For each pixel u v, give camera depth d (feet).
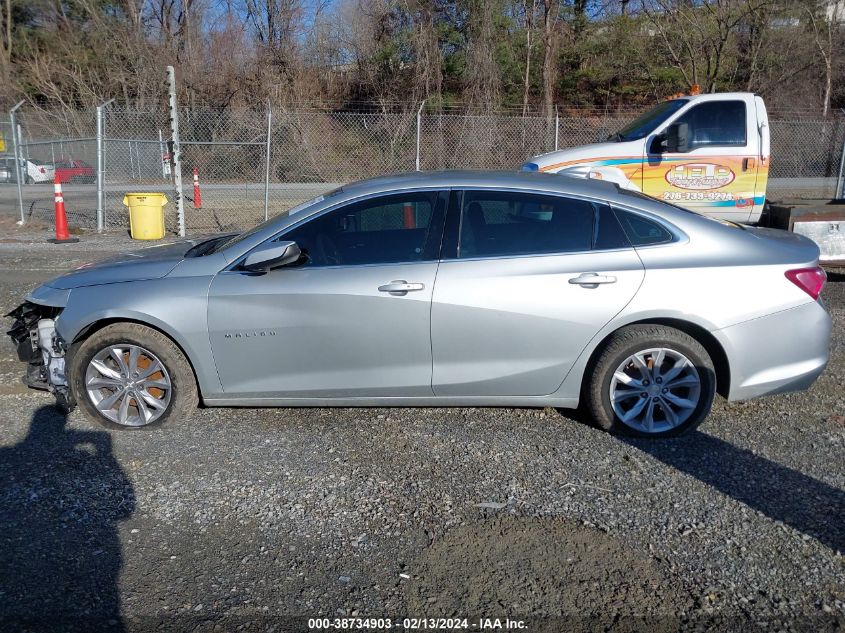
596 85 100.68
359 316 14.44
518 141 58.70
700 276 14.33
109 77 100.68
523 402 15.07
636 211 14.78
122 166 71.36
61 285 15.61
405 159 62.90
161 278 15.03
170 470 13.69
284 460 14.07
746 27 83.61
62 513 12.24
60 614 9.82
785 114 75.72
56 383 15.76
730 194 29.27
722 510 12.23
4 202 58.49
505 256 14.57
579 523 11.91
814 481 13.20
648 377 14.69
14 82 100.12
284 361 14.83
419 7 98.89
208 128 69.87
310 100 95.81
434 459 14.11
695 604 9.96
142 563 10.94
